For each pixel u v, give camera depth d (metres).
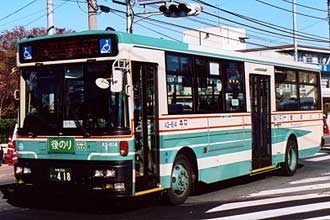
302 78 16.77
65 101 9.70
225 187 13.38
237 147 12.97
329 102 56.66
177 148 10.69
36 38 10.09
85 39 9.58
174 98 10.73
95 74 9.49
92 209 10.34
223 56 12.59
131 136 9.37
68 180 9.48
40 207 10.61
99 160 9.30
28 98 10.13
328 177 15.12
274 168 14.81
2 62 32.97
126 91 9.37
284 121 15.40
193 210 10.16
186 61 11.22
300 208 10.15
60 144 9.63
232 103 12.86
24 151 10.06
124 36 9.44
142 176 9.71
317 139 17.67
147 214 9.78
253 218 9.30
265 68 14.52
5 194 12.37
